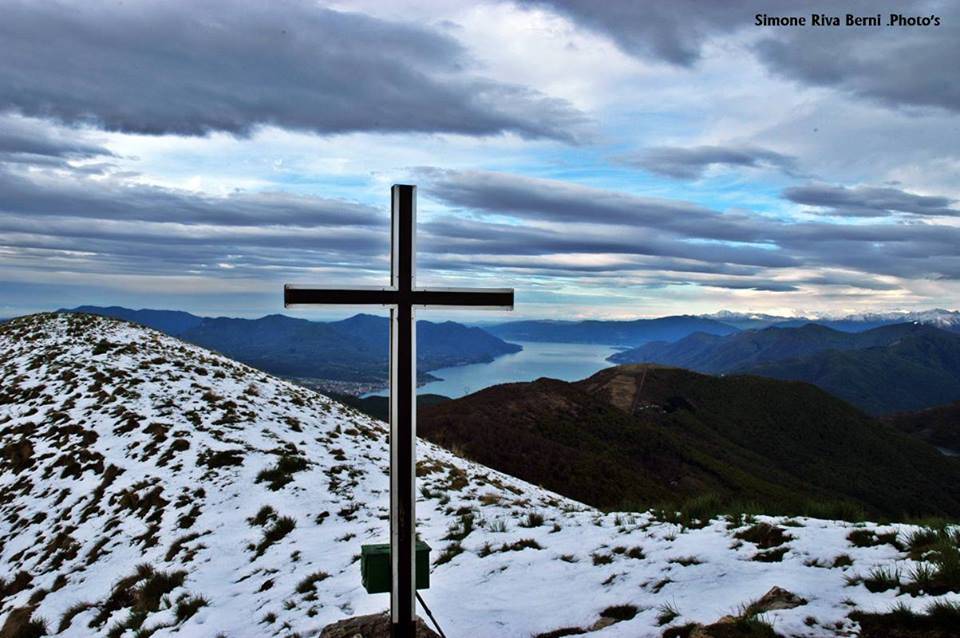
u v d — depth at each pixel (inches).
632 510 530.9
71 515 680.4
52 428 904.9
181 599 448.8
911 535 320.2
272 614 382.6
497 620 313.9
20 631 464.1
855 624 234.2
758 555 339.3
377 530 550.9
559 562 391.9
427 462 919.7
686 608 284.4
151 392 1026.7
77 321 1601.9
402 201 249.4
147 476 724.0
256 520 601.3
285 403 1165.7
